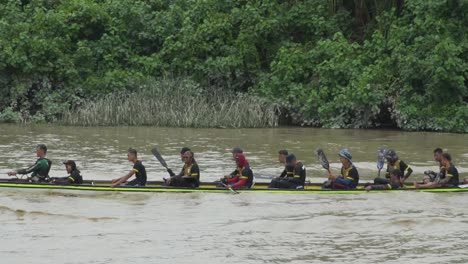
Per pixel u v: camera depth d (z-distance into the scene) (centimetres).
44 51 6134
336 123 5888
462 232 2753
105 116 5894
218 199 3192
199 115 5897
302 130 5725
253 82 6303
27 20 6359
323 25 6378
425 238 2673
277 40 6450
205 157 4350
